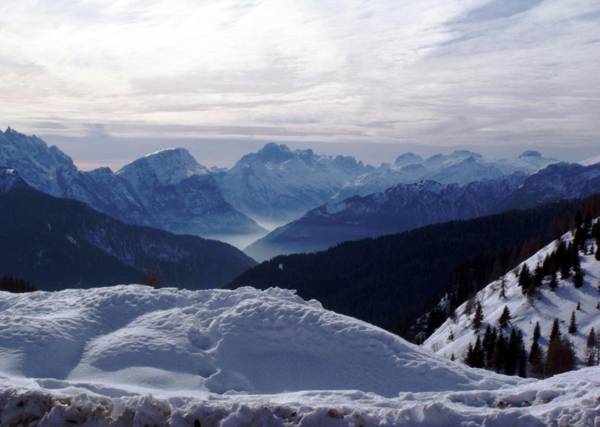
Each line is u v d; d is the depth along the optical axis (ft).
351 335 65.16
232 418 38.88
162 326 68.03
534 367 246.06
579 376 54.24
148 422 39.70
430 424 38.22
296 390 58.54
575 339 264.72
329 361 62.13
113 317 71.87
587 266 323.57
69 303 75.82
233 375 59.88
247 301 71.87
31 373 58.03
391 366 61.46
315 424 38.55
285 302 71.92
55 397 42.09
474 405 46.09
